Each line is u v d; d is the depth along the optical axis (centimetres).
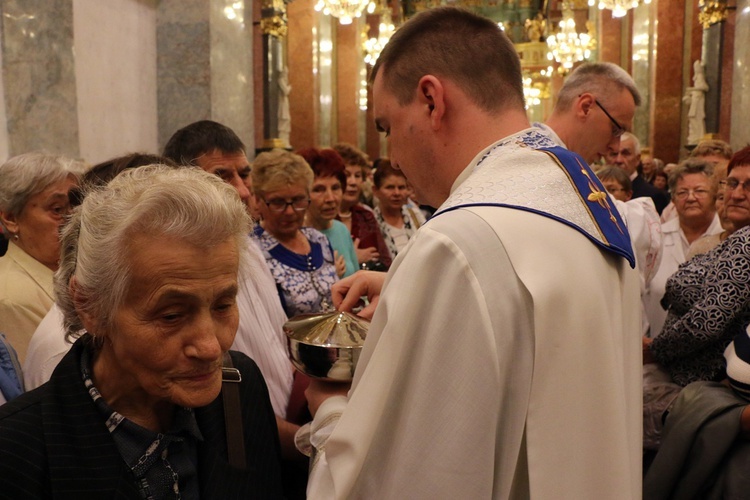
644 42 1445
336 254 341
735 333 229
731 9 1018
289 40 1413
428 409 102
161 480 112
